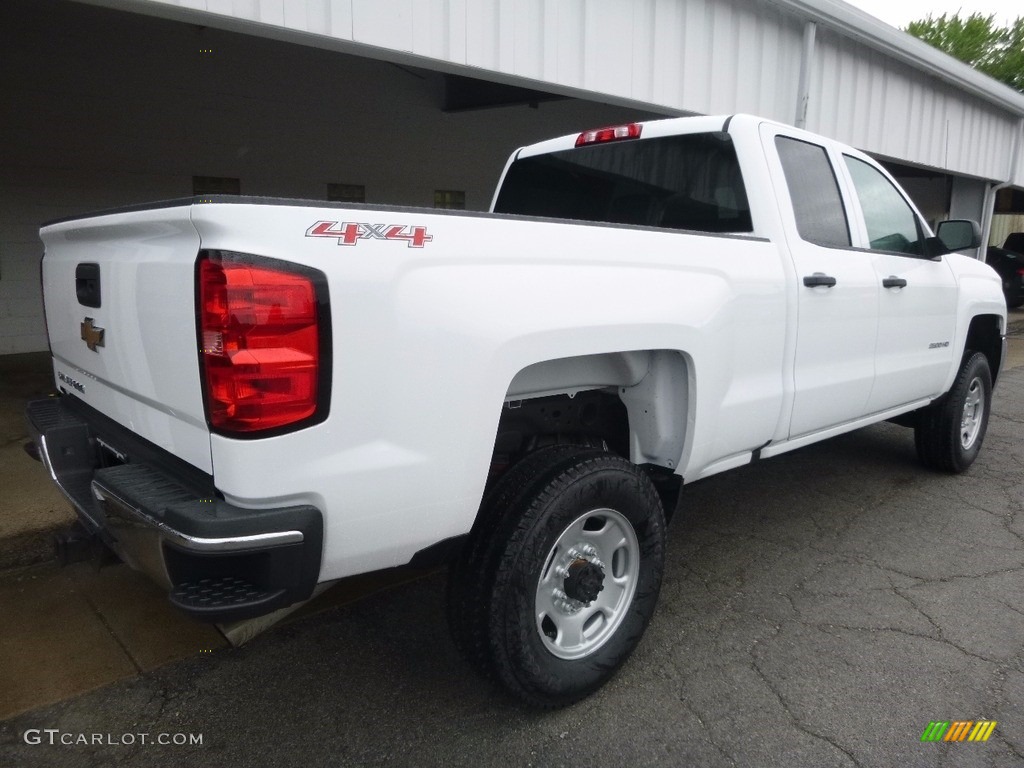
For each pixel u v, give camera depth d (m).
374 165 10.50
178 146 8.85
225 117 9.10
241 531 1.94
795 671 3.06
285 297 1.93
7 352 8.41
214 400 1.96
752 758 2.56
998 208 23.22
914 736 2.68
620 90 6.46
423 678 2.99
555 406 3.03
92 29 8.05
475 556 2.52
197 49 8.75
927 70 10.53
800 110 8.37
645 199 4.00
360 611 3.51
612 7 6.22
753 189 3.56
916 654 3.19
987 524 4.63
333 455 2.05
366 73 10.13
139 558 2.21
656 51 6.71
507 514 2.53
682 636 3.32
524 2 5.56
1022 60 32.19
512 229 2.40
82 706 2.78
